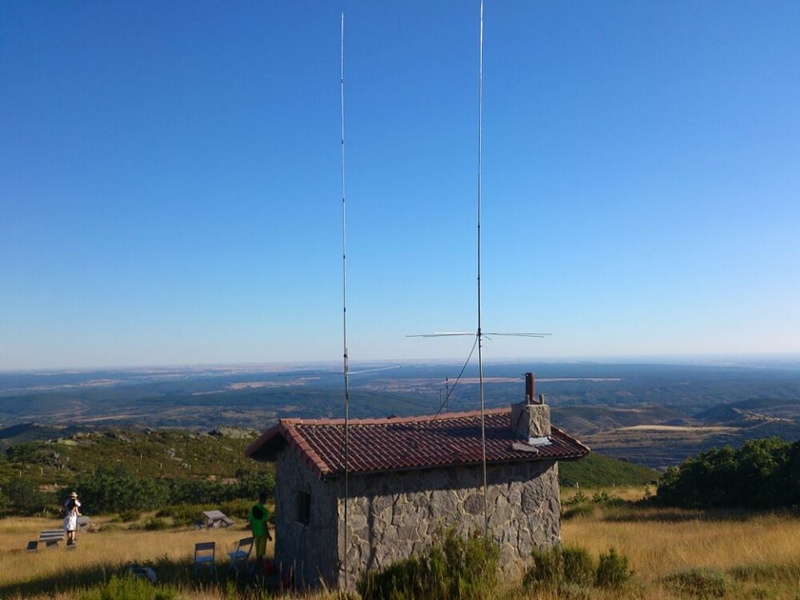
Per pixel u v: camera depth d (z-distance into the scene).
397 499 13.98
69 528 23.92
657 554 16.03
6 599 13.25
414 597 10.36
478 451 14.70
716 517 26.22
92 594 10.21
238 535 26.39
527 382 16.08
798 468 28.50
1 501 43.91
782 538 16.98
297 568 15.12
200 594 12.43
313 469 13.41
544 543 15.17
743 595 10.78
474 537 11.68
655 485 44.00
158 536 27.20
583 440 129.50
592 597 10.39
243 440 83.25
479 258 12.55
